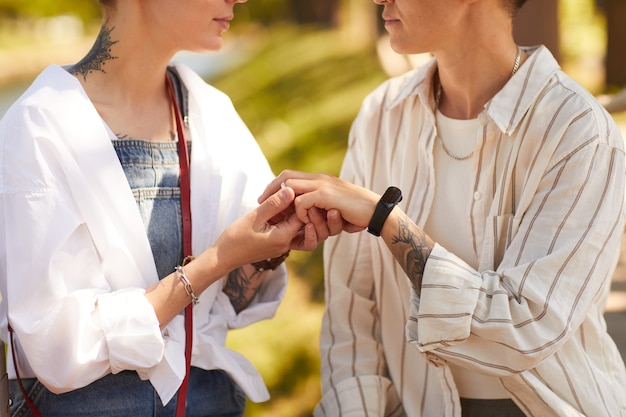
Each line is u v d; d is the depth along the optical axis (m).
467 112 2.42
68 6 29.39
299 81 13.49
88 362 2.06
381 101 2.60
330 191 2.26
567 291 2.19
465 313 2.16
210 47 2.26
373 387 2.54
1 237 2.10
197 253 2.31
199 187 2.32
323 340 2.67
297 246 2.36
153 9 2.21
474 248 2.39
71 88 2.16
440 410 2.48
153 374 2.15
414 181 2.48
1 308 2.18
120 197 2.15
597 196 2.22
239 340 5.27
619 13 11.58
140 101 2.30
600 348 2.37
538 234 2.23
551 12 7.77
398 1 2.31
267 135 10.38
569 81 2.32
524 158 2.30
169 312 2.15
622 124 8.93
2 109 14.70
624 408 2.35
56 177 2.10
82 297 2.05
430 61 2.52
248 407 4.76
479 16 2.30
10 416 2.25
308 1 21.62
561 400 2.27
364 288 2.67
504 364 2.18
